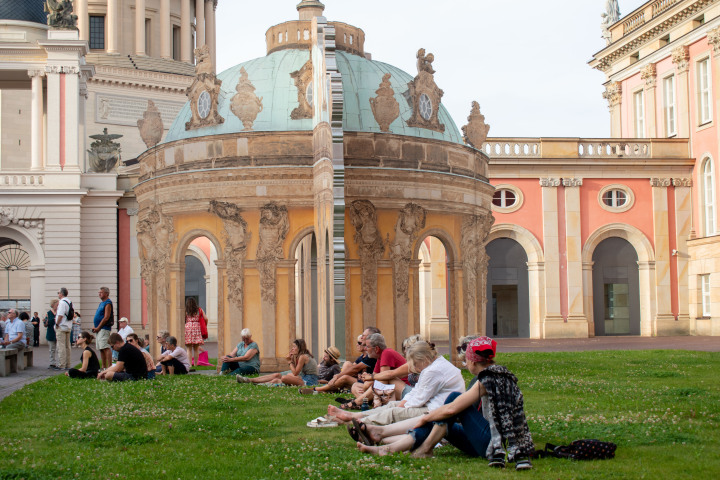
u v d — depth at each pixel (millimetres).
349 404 18078
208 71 30906
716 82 58656
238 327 29062
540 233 58938
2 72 64625
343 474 11477
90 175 61281
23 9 75688
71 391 22047
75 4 91688
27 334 51781
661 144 61062
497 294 59281
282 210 28953
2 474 11562
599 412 17297
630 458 12430
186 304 33656
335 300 24469
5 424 16484
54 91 62219
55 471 11914
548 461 12250
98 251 60562
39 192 59062
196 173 29547
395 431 13523
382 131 29312
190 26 100750
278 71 31906
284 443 14039
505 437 12219
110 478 11516
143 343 28875
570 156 59500
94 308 60250
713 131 58812
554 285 58625
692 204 60844
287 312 29031
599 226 59594
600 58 75062
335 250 24531
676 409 17641
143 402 19594
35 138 63812
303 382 23406
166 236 30844
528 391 21359
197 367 32625
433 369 14094
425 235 29719
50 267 58938
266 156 29016
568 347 44781
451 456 12875
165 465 12383
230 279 29172
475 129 32906
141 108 87438
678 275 60312
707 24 59406
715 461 12117
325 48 26047
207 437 14867
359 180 28594
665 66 66000
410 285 29375
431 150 29969
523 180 59125
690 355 34750
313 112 29156
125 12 94312
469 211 31281
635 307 60406
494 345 12734
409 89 30875
